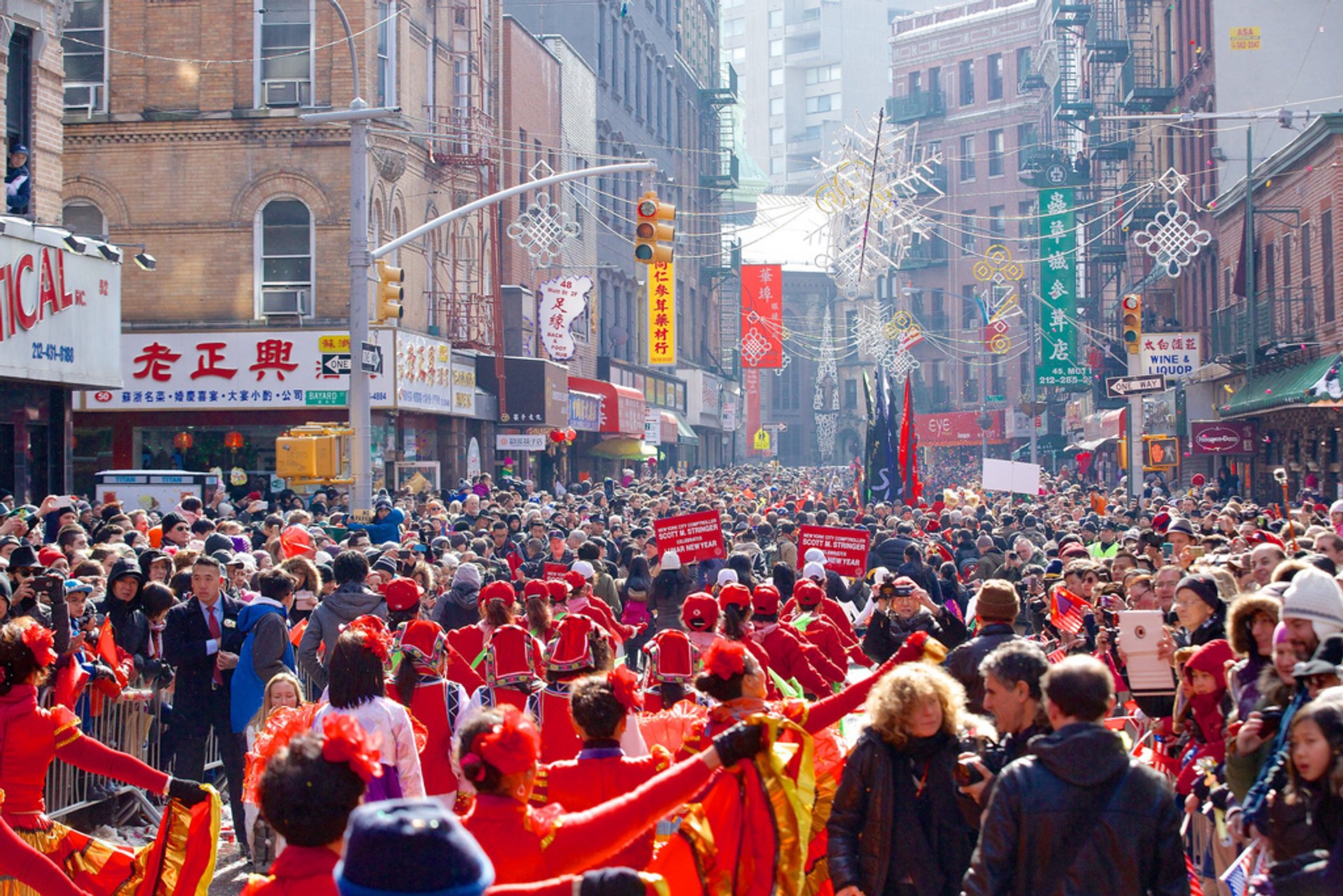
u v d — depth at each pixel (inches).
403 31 1267.2
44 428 816.3
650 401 2370.8
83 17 1189.7
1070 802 176.2
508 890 146.3
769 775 218.2
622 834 175.5
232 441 1138.7
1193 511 958.4
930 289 3612.2
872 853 218.8
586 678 231.3
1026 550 697.6
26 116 809.5
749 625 360.2
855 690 242.5
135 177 1185.4
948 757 219.3
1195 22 1739.7
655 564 735.7
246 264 1178.6
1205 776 276.2
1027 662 211.9
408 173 1285.7
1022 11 3791.8
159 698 421.7
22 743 245.0
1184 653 301.0
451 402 1339.8
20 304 740.7
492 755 172.6
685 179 2859.3
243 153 1178.0
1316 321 1256.8
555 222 1520.7
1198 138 1745.8
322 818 143.6
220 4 1182.3
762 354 2674.7
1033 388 2554.1
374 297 1164.5
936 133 3988.7
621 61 2310.5
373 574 459.8
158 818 410.6
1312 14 1603.1
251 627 375.2
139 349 1157.7
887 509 1002.7
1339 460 1194.0
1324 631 228.1
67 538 538.3
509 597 382.0
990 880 177.2
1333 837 191.0
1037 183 2480.3
